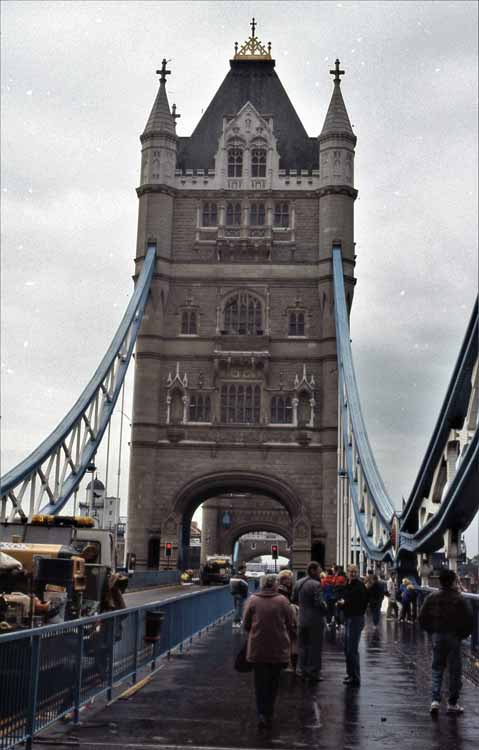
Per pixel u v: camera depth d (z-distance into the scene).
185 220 91.94
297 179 92.62
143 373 87.75
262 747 13.65
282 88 99.88
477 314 29.19
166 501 86.31
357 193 92.12
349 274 90.12
